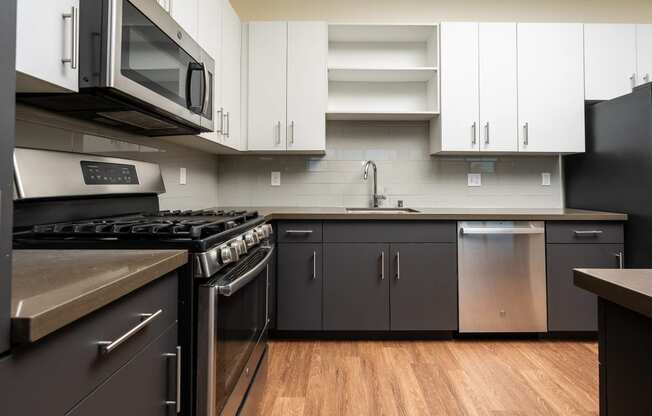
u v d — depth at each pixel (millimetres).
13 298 538
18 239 1027
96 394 635
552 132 2672
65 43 951
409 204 3000
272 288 2387
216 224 1221
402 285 2375
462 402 1703
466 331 2363
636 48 2688
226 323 1153
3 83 462
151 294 846
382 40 2938
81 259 852
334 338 2453
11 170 469
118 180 1547
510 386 1839
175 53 1431
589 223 2367
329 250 2385
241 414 1298
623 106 2393
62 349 552
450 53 2666
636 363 772
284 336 2463
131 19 1128
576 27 2674
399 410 1644
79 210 1356
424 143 2992
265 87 2674
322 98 2674
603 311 876
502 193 3000
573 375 1947
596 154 2635
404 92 2963
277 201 3010
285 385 1852
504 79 2674
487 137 2662
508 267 2357
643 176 2244
